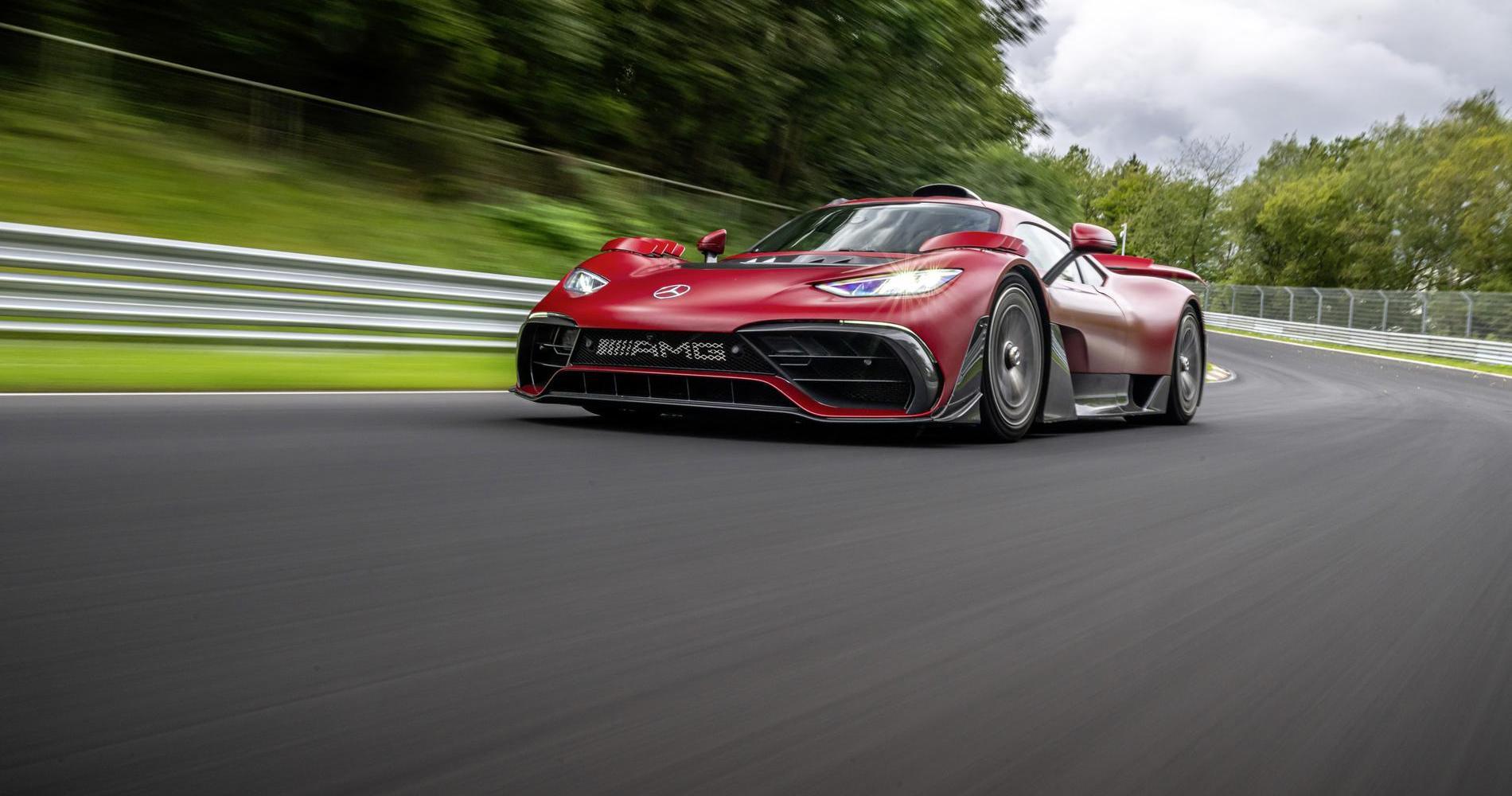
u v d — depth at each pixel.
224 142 8.03
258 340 5.39
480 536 1.69
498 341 6.54
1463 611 1.58
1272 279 48.66
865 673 1.13
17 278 4.58
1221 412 6.04
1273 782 0.91
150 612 1.20
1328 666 1.27
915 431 3.62
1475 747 1.02
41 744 0.84
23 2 8.32
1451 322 27.39
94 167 6.94
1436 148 43.91
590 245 8.85
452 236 8.16
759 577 1.53
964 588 1.53
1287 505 2.48
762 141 12.45
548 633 1.21
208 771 0.81
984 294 3.29
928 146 13.26
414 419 3.40
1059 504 2.32
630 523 1.86
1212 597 1.57
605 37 10.16
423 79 9.85
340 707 0.95
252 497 1.91
